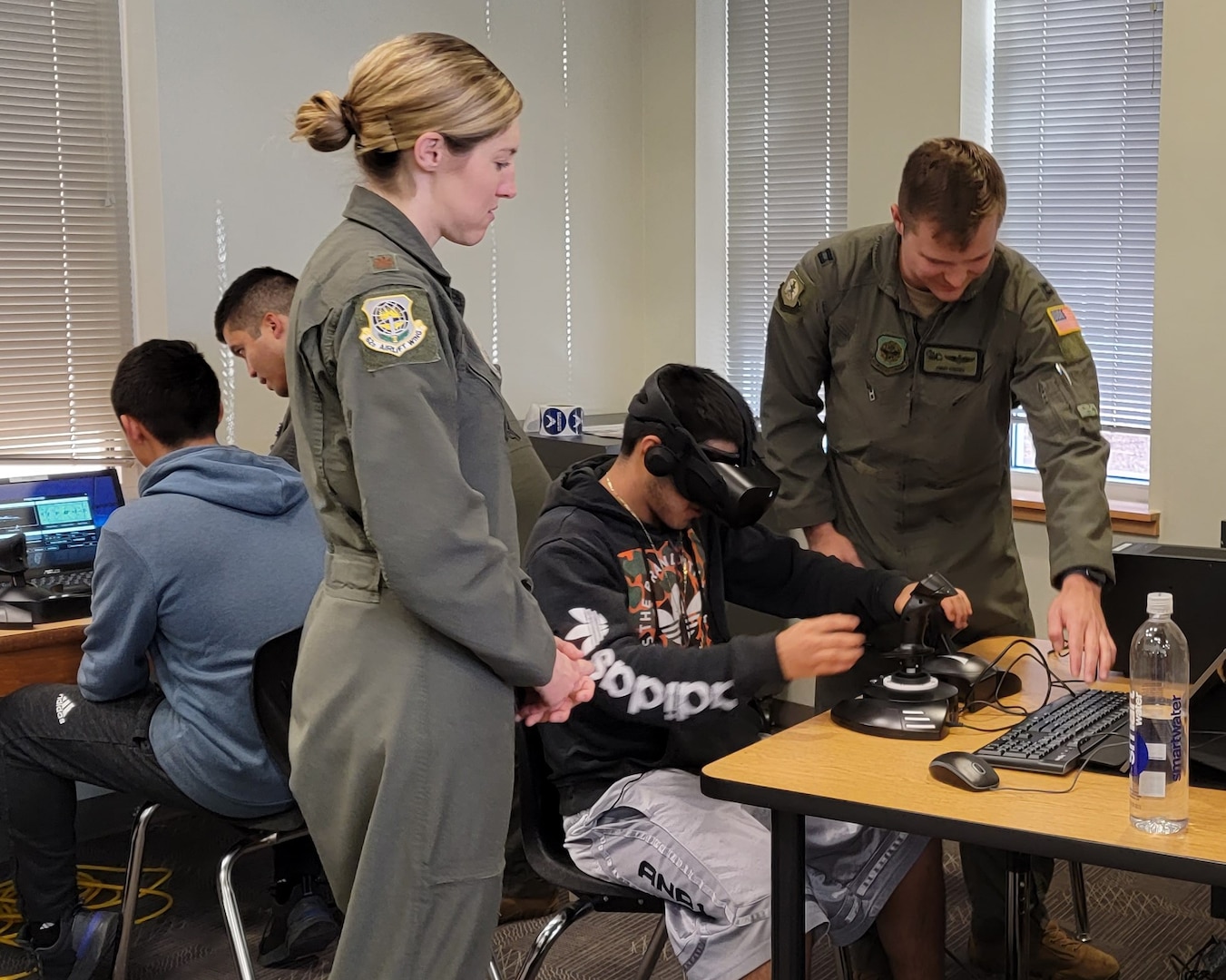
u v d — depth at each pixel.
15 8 3.13
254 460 2.44
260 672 2.18
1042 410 2.21
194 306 3.38
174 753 2.28
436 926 1.61
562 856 1.99
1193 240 3.23
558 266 4.23
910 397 2.32
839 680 2.44
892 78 3.71
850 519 2.47
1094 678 1.90
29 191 3.21
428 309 1.57
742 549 2.19
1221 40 3.13
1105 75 3.60
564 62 4.15
